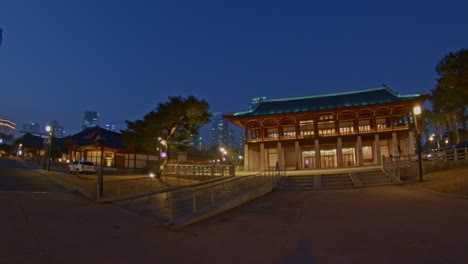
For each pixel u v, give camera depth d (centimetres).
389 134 4928
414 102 4734
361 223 1232
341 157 5047
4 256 759
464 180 1977
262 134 5516
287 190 2562
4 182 2475
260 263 805
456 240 921
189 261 820
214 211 1523
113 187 2428
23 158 8188
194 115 3272
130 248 914
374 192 2123
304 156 5794
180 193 2241
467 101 3494
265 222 1340
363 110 5059
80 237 989
